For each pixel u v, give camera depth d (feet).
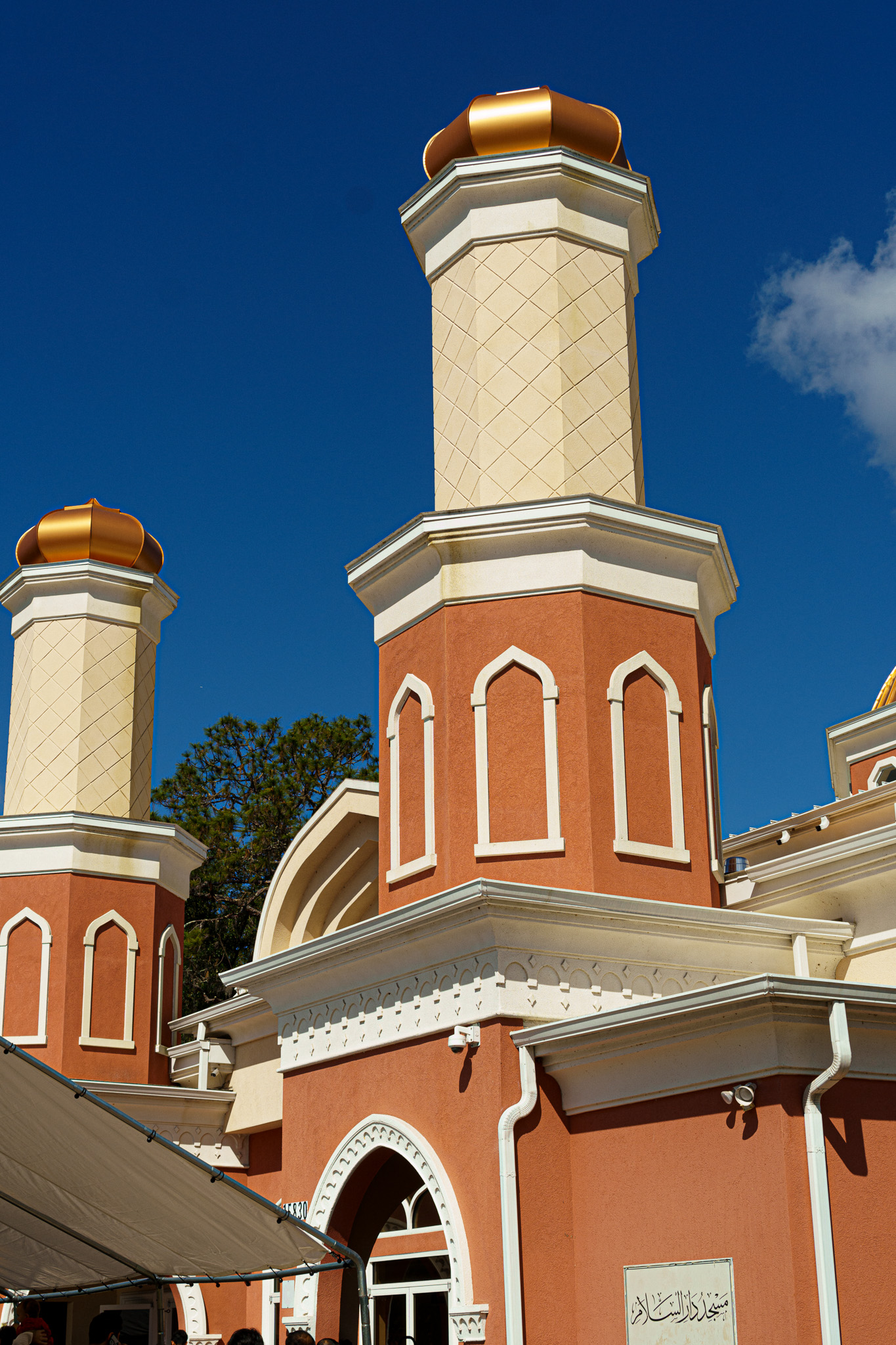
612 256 43.62
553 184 42.78
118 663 61.41
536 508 38.88
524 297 42.24
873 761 70.69
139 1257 30.37
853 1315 27.45
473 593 39.17
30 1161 26.84
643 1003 30.68
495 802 37.58
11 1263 32.37
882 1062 29.68
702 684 41.11
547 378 41.52
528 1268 32.12
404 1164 38.75
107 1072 55.36
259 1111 50.21
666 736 39.17
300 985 41.01
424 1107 35.76
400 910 35.94
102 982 56.34
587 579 38.70
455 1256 33.40
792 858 41.57
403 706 40.65
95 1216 28.60
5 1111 25.13
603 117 44.01
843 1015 28.58
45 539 61.87
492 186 42.91
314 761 117.70
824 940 39.58
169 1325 56.65
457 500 41.96
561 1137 33.50
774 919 37.93
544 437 41.09
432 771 38.75
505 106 43.34
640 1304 30.78
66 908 56.24
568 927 35.14
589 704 37.81
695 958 37.32
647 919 35.94
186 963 107.55
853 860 39.91
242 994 50.52
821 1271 27.35
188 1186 26.07
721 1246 29.19
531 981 34.60
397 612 41.32
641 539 39.65
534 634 38.52
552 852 36.88
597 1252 32.17
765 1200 28.37
